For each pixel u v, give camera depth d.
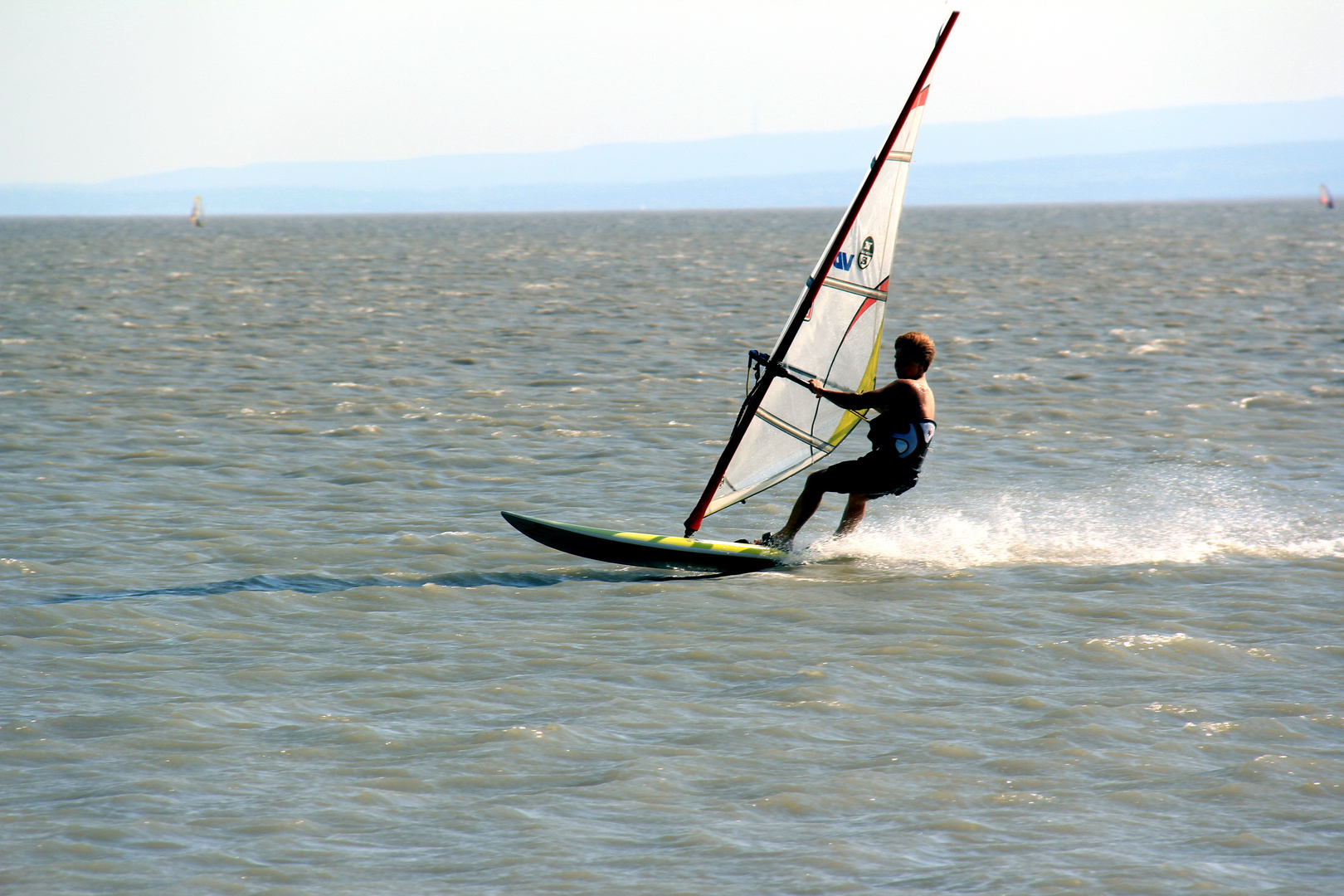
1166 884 18.28
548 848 19.48
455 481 48.75
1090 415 63.28
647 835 19.98
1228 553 38.12
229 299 139.62
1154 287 146.62
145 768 22.23
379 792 21.45
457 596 33.91
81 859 18.98
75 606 31.92
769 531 42.16
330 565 36.84
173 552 37.81
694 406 66.56
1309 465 50.81
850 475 36.47
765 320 114.00
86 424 59.78
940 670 27.77
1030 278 167.62
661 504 45.50
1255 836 19.81
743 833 20.06
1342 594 33.50
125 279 176.62
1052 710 25.19
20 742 23.33
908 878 18.58
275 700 25.69
